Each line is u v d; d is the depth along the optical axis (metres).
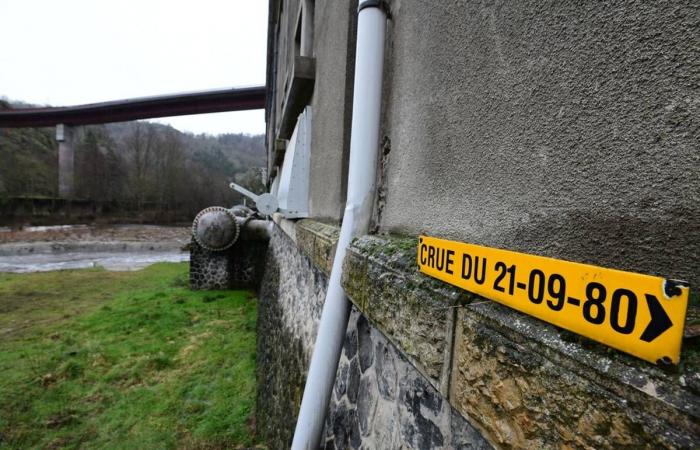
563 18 0.82
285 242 6.08
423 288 1.18
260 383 5.68
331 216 2.75
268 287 7.86
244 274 13.10
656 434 0.53
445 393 1.02
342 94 2.46
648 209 0.66
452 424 1.09
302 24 4.36
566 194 0.81
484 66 1.09
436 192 1.37
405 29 1.68
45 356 7.66
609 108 0.72
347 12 2.37
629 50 0.68
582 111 0.77
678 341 0.53
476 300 0.96
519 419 0.76
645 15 0.66
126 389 6.32
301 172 3.84
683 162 0.61
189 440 4.97
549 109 0.85
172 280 15.28
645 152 0.66
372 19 1.73
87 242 29.30
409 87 1.62
